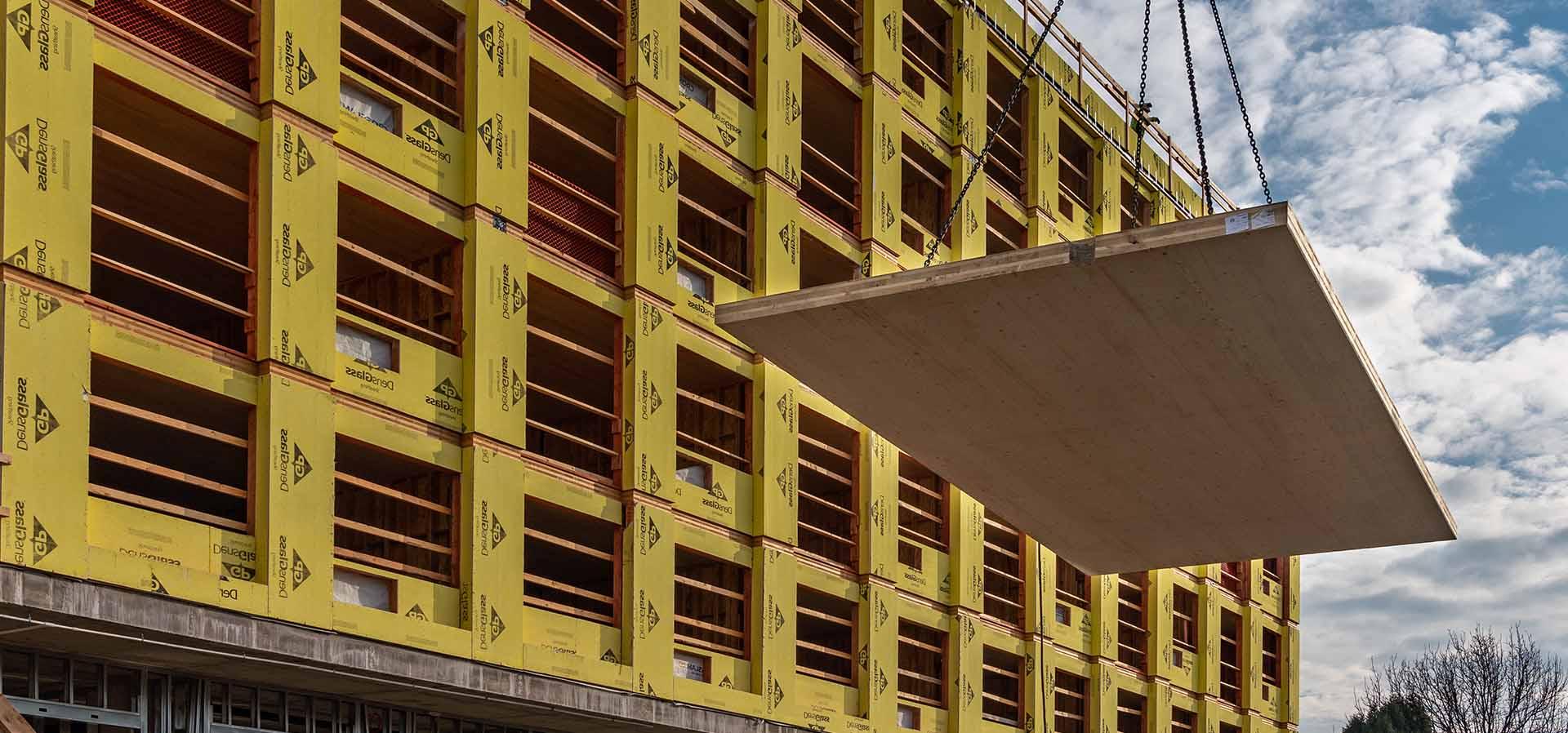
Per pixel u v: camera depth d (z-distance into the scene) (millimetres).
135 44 17688
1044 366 20953
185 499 26969
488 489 21297
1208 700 42594
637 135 24531
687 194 27734
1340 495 25641
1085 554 30609
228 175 20406
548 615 22250
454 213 21578
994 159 35750
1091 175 38844
